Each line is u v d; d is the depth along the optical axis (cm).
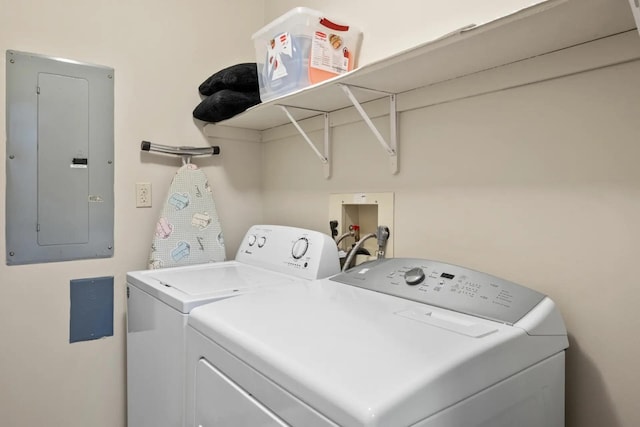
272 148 221
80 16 172
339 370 66
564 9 81
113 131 180
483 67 117
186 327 114
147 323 141
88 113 174
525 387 84
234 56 216
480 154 124
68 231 170
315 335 82
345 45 154
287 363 71
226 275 158
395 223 151
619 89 96
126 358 183
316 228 189
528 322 88
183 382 113
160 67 193
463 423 69
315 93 143
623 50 93
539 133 110
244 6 220
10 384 159
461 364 70
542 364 89
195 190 193
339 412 59
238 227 220
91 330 176
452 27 131
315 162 190
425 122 140
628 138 94
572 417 103
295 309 100
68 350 171
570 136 104
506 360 79
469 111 127
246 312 98
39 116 163
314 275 147
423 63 113
